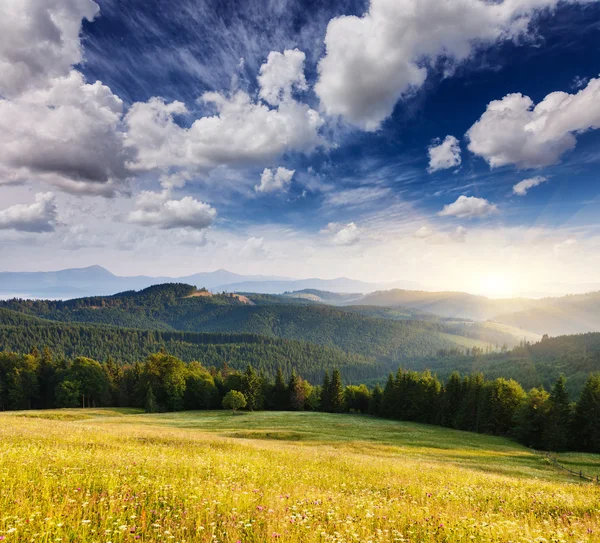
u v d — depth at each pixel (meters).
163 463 13.28
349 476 16.36
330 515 8.16
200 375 99.94
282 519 7.30
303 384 103.31
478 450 45.75
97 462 12.09
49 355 101.19
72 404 84.12
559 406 57.78
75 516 6.43
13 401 87.12
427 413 79.88
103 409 77.75
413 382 85.31
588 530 7.84
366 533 7.16
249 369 95.75
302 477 14.48
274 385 101.44
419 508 9.86
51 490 8.01
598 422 56.69
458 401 76.38
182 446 21.92
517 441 60.06
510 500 12.34
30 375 91.12
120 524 6.25
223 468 13.64
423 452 39.53
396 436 52.50
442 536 7.45
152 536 5.98
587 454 50.19
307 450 27.31
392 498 11.09
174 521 6.91
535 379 176.88
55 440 18.14
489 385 71.44
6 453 11.40
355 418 75.31
